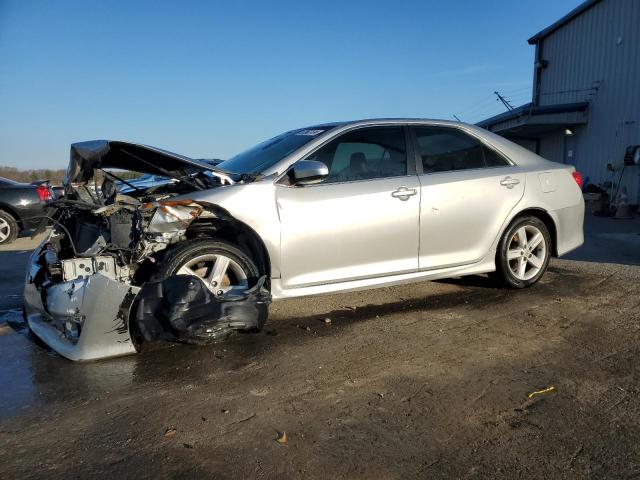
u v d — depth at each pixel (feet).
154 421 9.55
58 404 10.25
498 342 13.15
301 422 9.46
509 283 17.53
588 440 8.83
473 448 8.64
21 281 22.24
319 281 14.38
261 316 12.73
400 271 15.44
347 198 14.55
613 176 49.26
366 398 10.34
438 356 12.33
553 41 62.34
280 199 13.87
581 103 53.67
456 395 10.42
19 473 8.05
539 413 9.71
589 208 46.78
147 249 12.82
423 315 15.35
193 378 11.30
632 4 47.65
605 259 23.35
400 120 16.24
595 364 11.80
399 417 9.61
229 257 13.34
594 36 53.67
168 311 11.87
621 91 49.06
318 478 7.89
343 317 15.30
